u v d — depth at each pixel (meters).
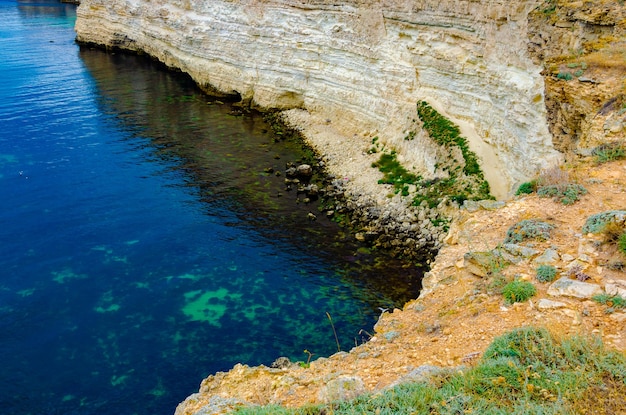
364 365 12.62
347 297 28.38
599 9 23.17
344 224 35.25
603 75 20.38
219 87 60.59
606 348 10.47
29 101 58.00
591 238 14.02
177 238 33.84
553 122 23.58
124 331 26.09
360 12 45.03
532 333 11.15
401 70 41.84
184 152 46.59
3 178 40.88
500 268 14.09
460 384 10.26
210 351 24.89
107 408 21.95
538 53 27.62
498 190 31.80
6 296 28.34
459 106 37.25
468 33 35.97
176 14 67.12
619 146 17.91
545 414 9.02
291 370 14.33
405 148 40.50
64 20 110.31
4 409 21.86
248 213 36.84
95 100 59.50
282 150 46.91
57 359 24.41
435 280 16.25
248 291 29.00
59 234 34.00
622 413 8.86
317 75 50.59
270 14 53.94
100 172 42.47
